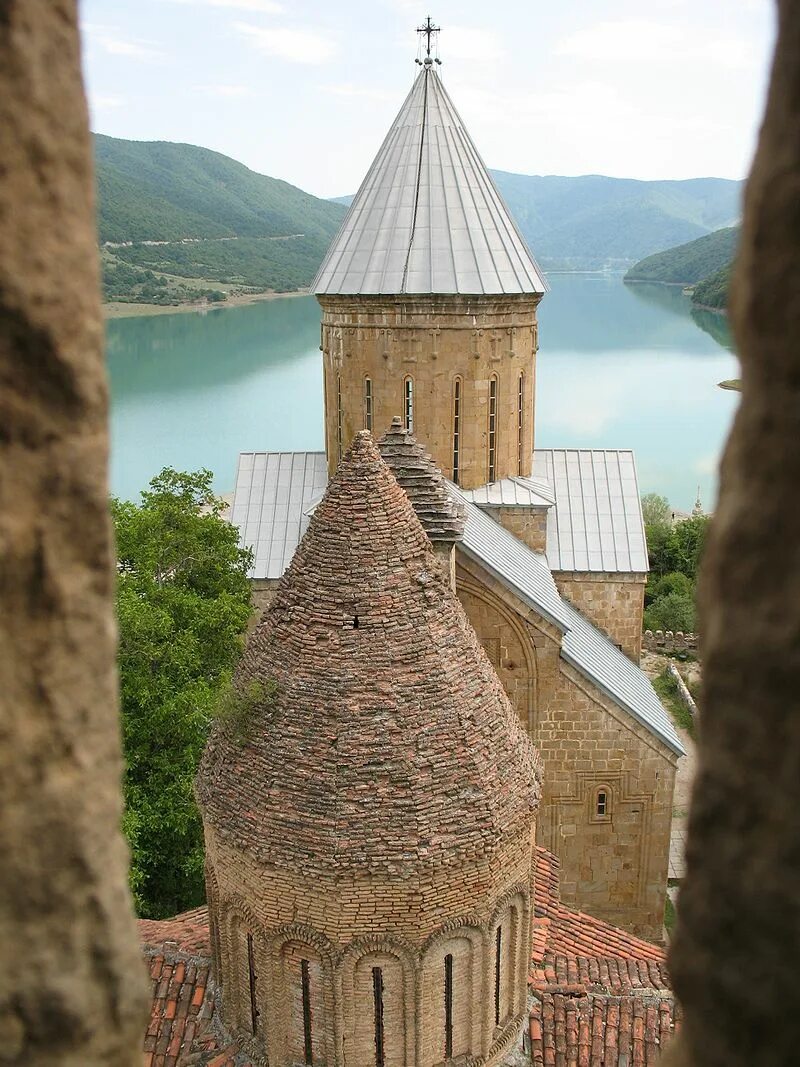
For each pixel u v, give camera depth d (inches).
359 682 487.2
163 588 1017.5
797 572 116.6
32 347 128.0
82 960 141.5
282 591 523.5
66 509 134.9
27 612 132.9
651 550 2180.1
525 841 514.6
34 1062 139.0
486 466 1045.2
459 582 864.9
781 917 121.7
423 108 1027.9
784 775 120.2
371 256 996.6
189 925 659.4
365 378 1025.5
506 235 1018.7
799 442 114.3
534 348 1063.0
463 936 496.1
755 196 116.3
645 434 4498.0
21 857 135.2
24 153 122.9
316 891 469.7
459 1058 516.4
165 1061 523.2
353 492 511.2
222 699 530.0
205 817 512.1
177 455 3809.1
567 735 912.3
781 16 111.6
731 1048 130.3
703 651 131.9
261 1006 509.4
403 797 472.7
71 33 127.6
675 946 139.1
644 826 933.8
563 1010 562.9
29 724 134.0
